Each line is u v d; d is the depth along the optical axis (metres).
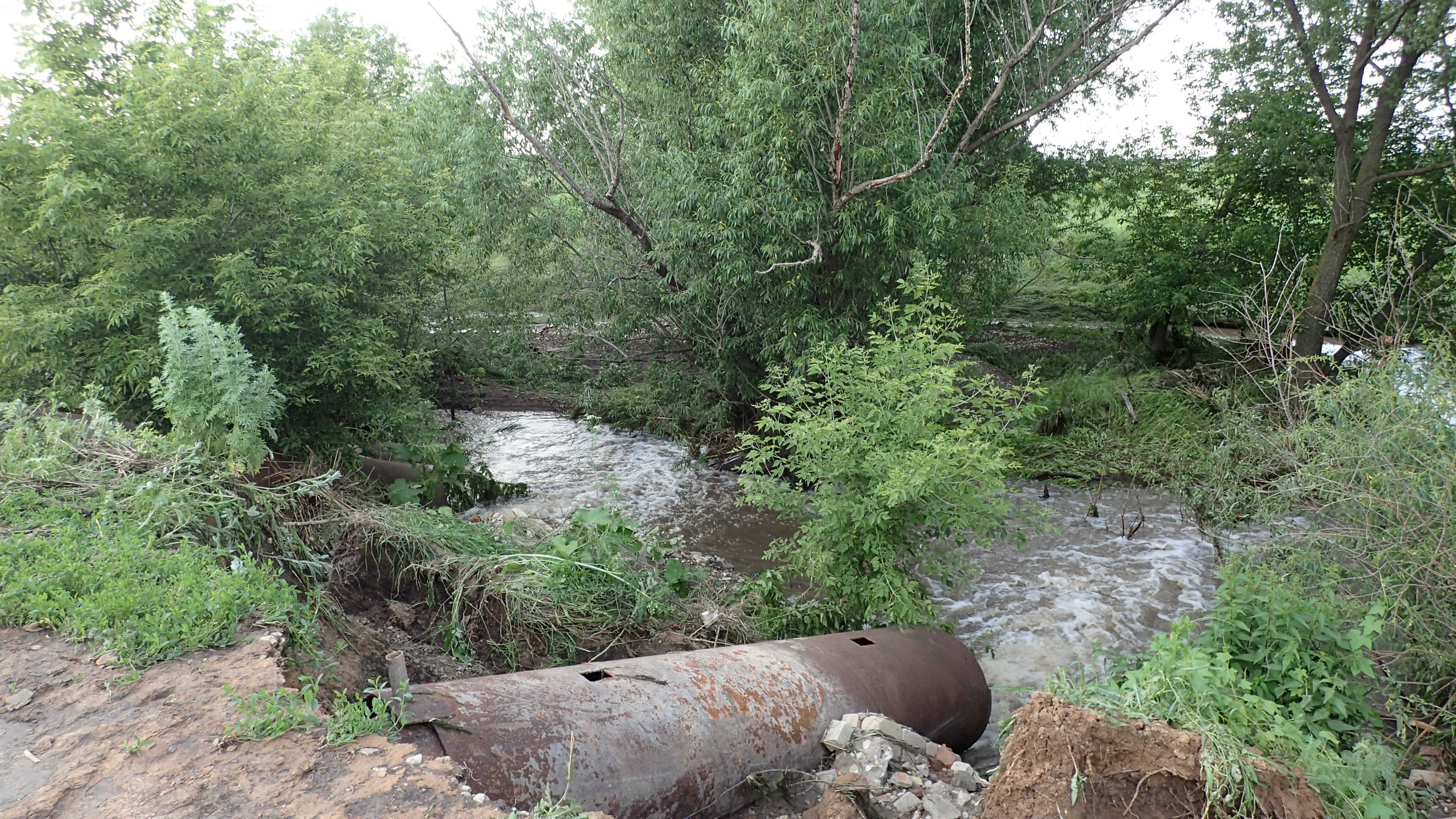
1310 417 6.94
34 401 9.16
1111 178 19.75
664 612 6.85
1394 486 5.15
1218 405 11.57
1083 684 4.08
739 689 4.62
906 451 6.60
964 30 14.41
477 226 14.77
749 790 4.30
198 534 5.29
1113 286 20.28
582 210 15.26
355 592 6.22
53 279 10.05
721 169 12.64
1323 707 4.51
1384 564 5.07
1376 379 5.85
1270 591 5.10
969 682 5.78
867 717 4.74
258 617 4.33
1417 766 4.59
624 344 17.12
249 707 3.43
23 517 5.19
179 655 3.95
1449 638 4.80
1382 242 15.78
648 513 11.45
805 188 12.55
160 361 8.80
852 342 13.03
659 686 4.42
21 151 8.70
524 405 18.44
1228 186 18.45
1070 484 12.37
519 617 6.17
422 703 3.69
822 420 6.88
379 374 10.38
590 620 6.43
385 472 10.73
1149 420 14.03
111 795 2.99
